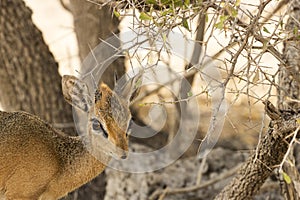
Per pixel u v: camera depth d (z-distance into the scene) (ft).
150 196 66.03
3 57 63.31
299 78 48.03
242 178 50.83
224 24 41.39
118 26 63.26
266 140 48.98
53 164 49.21
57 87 64.08
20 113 49.88
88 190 64.44
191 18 42.11
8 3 62.95
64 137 50.06
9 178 49.34
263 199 65.10
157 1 42.06
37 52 63.72
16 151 48.88
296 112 46.96
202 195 68.18
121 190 67.00
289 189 50.21
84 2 62.80
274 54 44.68
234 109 74.90
